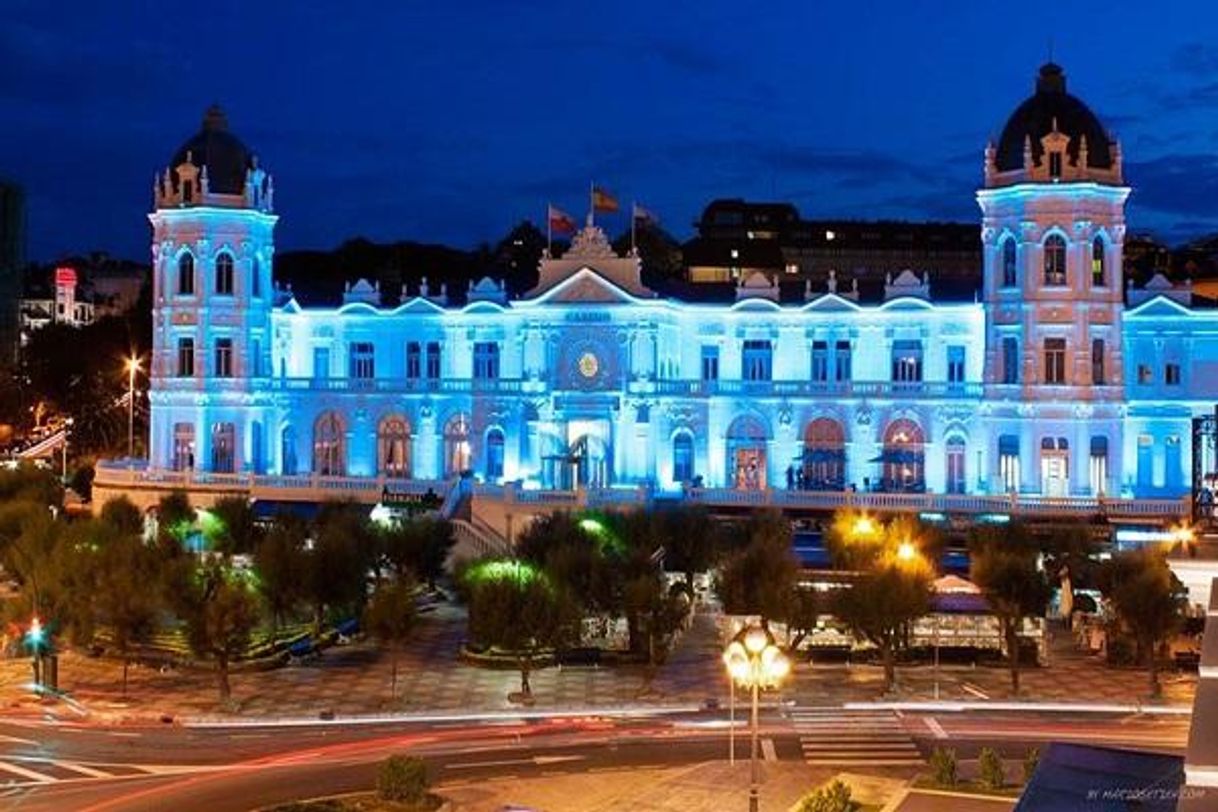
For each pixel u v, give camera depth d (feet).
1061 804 89.92
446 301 456.86
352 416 452.76
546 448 430.61
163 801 185.26
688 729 223.92
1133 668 264.72
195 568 261.44
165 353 447.83
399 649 285.23
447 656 281.95
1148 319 397.19
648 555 282.36
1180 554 85.40
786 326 430.61
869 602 242.17
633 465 425.69
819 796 168.45
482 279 495.41
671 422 425.69
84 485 527.40
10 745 215.51
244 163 452.35
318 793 189.06
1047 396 385.09
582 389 428.56
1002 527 321.52
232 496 377.30
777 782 192.54
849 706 237.25
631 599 249.75
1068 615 304.91
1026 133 391.65
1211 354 394.73
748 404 422.41
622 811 180.86
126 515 358.23
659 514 327.88
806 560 329.52
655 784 192.65
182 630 249.34
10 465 499.92
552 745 214.28
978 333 414.62
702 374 437.17
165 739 219.41
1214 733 63.26
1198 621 269.03
